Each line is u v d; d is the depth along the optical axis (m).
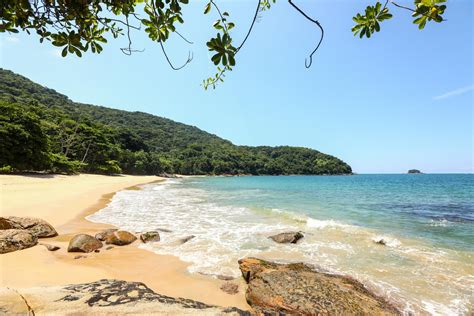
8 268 5.37
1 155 28.30
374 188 37.28
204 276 5.65
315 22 1.76
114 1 2.14
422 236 9.30
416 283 5.38
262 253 7.21
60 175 36.69
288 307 4.02
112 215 12.61
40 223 8.35
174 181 55.19
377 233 9.65
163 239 8.45
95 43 2.39
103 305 1.87
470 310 4.43
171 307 1.91
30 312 1.65
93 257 6.55
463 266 6.31
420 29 2.03
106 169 51.34
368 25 2.25
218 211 14.44
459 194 27.28
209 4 1.97
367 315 3.81
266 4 2.48
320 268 6.08
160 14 2.09
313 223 11.08
